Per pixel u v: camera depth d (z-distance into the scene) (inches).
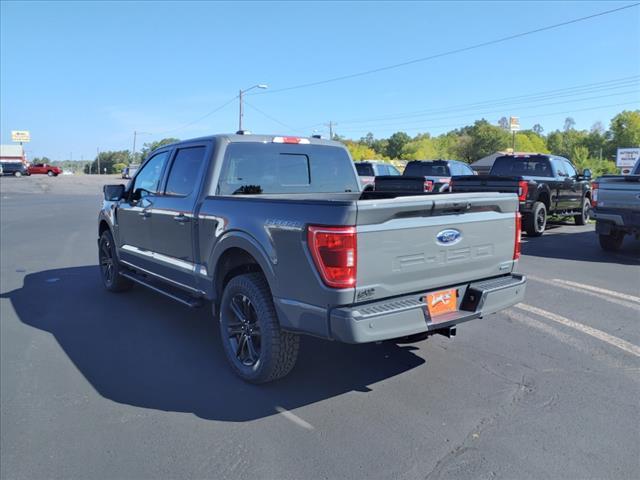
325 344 193.3
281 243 138.6
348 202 124.5
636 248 416.8
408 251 136.3
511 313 231.3
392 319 129.8
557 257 373.7
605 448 120.6
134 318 228.5
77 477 111.9
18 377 165.2
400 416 137.1
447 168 659.4
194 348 190.5
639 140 3828.7
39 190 1429.6
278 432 129.7
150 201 214.8
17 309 243.8
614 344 191.0
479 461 115.7
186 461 117.5
